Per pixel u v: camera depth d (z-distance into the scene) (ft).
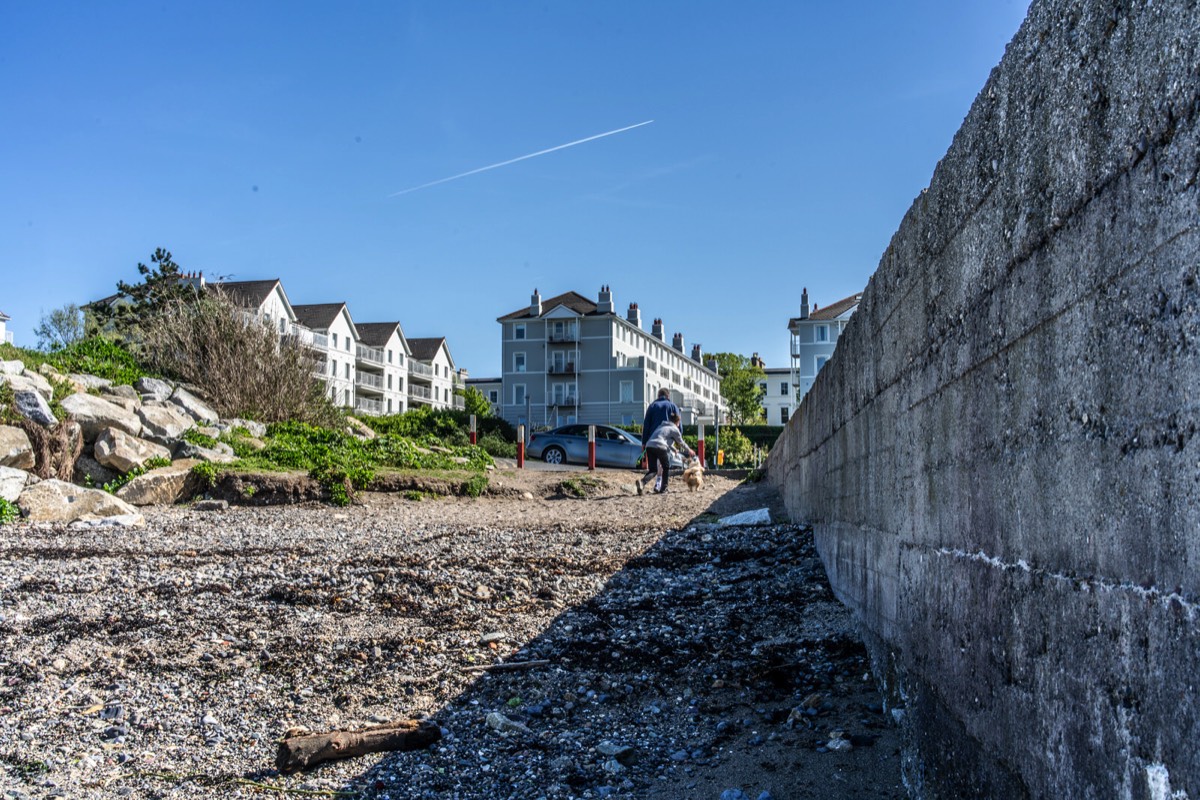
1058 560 7.55
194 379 62.75
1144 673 6.08
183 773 14.40
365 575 26.32
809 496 28.86
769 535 30.83
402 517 42.52
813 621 20.39
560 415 255.50
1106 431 6.68
